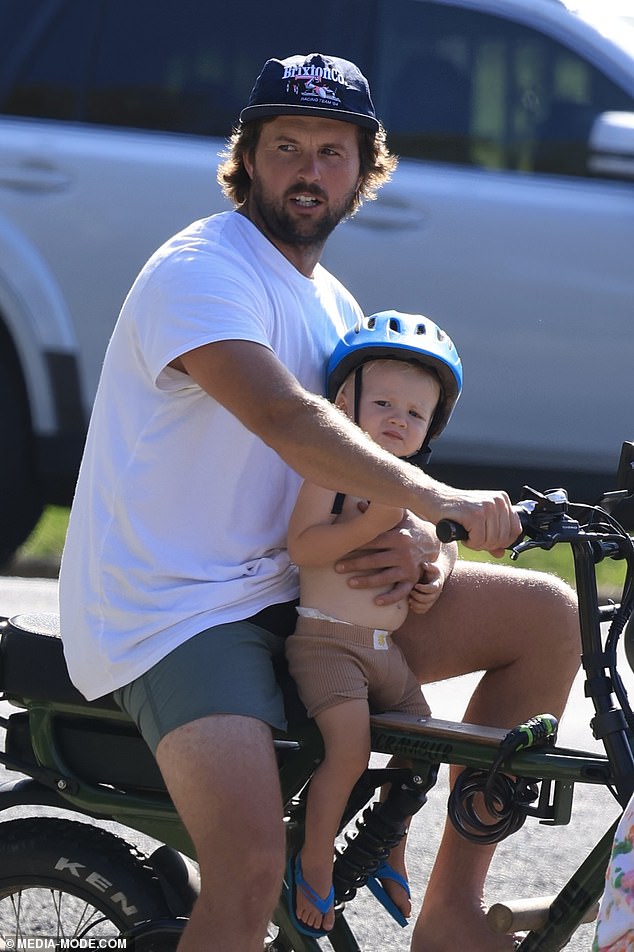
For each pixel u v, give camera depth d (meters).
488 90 20.56
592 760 8.63
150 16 20.55
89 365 20.72
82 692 9.41
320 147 10.04
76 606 9.40
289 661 9.49
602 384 20.69
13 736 10.01
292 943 9.38
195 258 9.30
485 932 10.00
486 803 8.73
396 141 20.55
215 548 9.35
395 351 9.70
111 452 9.41
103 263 20.47
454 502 8.05
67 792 9.59
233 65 20.56
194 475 9.28
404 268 20.34
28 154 20.44
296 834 9.44
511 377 20.61
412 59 20.58
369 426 9.76
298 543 9.45
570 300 20.48
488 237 20.33
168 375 9.17
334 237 20.30
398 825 9.23
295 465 8.46
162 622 9.11
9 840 9.84
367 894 13.23
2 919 10.53
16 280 20.55
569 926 8.95
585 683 8.62
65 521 26.53
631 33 20.98
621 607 8.78
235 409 8.73
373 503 9.12
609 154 20.28
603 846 8.75
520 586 10.16
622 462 8.84
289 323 9.88
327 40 20.53
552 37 20.52
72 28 20.52
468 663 10.17
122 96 20.56
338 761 9.13
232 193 10.70
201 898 8.59
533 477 20.98
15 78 20.55
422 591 9.72
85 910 10.31
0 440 21.20
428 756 9.08
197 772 8.67
